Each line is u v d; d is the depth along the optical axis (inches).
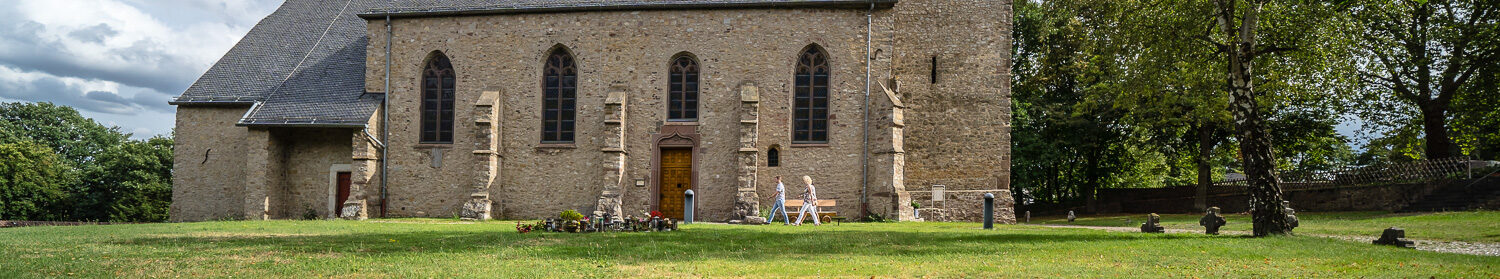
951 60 1418.6
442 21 1448.1
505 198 1412.4
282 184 1493.6
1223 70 1266.0
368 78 1467.8
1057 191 2190.0
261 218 1439.5
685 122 1378.0
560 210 1393.9
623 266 465.4
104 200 2544.3
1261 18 1257.4
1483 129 1620.3
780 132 1357.0
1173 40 1013.8
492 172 1385.3
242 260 489.7
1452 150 1813.5
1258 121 745.0
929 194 1389.0
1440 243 685.9
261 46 1672.0
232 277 404.8
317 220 1328.7
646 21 1397.6
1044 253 540.1
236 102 1528.1
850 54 1357.0
